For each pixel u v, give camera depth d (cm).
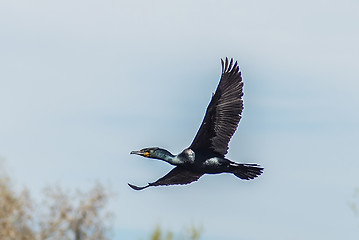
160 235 2061
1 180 3083
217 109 1576
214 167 1598
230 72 1577
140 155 1633
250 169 1600
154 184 1658
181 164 1612
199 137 1600
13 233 3047
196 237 2045
